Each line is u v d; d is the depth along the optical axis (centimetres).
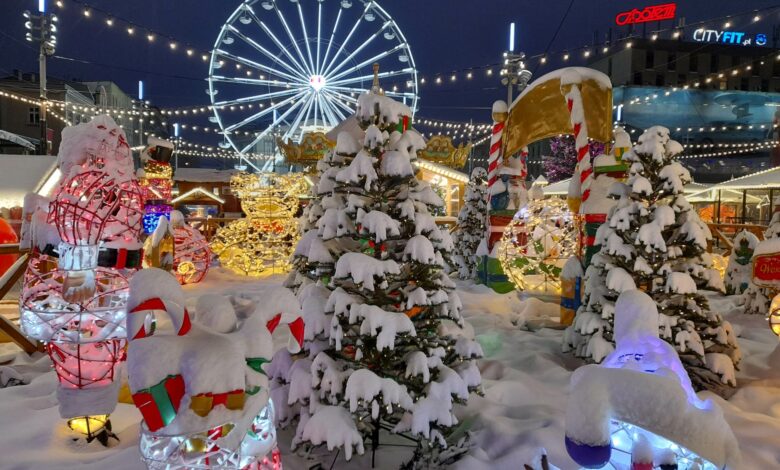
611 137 722
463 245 1118
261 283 1021
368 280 307
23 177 1007
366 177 323
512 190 941
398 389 307
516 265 841
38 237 321
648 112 3975
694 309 466
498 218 933
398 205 337
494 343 595
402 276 346
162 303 204
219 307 218
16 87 3231
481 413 381
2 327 541
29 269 334
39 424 360
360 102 351
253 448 207
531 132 835
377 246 338
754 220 2791
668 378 180
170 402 187
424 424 304
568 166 3209
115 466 300
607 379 180
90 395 331
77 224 317
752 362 516
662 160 472
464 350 352
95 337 323
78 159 334
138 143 4694
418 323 354
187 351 192
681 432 169
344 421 293
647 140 474
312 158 708
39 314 319
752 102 4019
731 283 942
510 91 1752
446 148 851
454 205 1788
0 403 403
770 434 351
